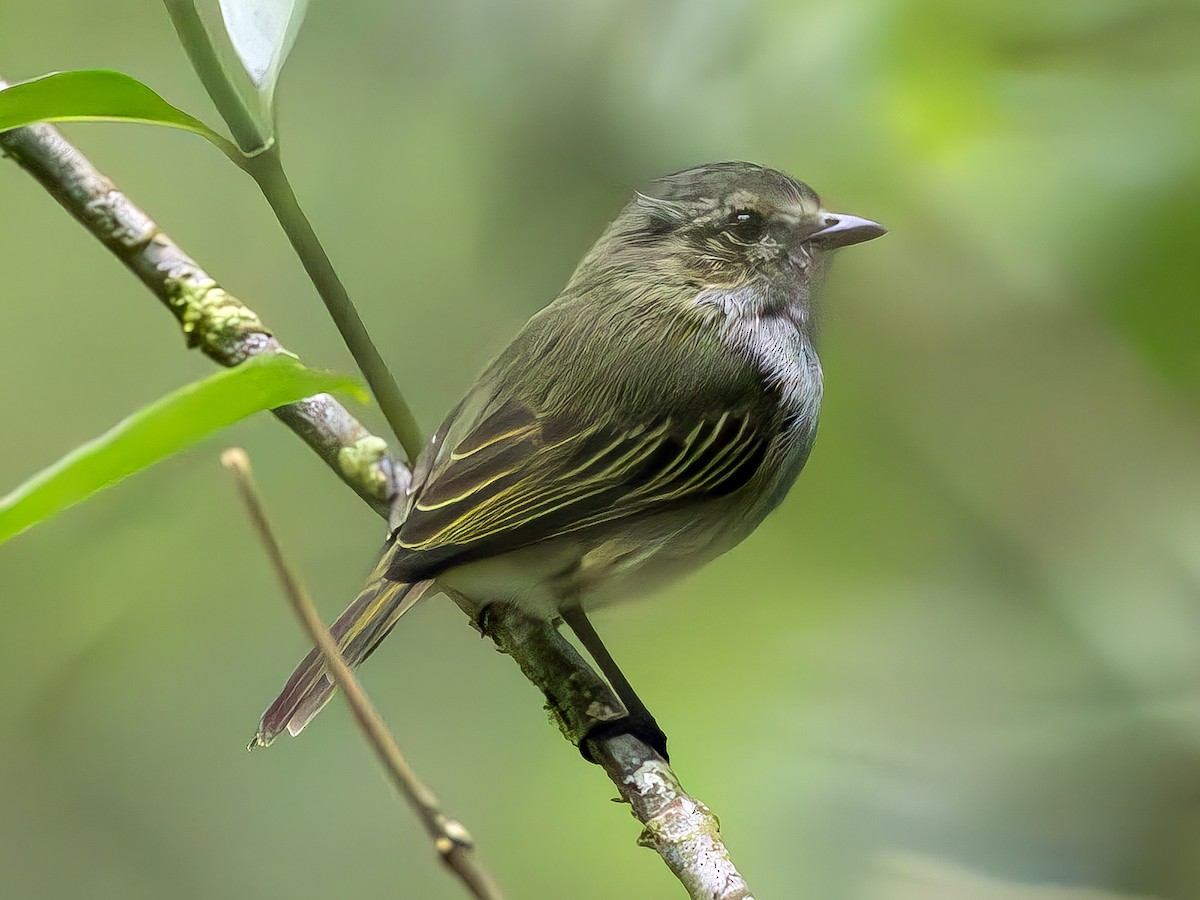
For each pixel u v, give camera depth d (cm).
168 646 1146
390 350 1184
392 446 859
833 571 1083
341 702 1211
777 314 890
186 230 1239
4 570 1107
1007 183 949
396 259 1202
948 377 1076
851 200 974
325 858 1170
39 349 1245
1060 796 927
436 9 1115
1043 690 980
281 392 455
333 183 1205
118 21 1252
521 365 838
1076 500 1062
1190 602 1012
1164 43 938
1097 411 1062
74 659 1123
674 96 992
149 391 1246
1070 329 1040
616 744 703
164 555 1129
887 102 957
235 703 1171
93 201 753
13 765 1151
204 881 1157
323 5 1147
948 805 930
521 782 1147
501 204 1083
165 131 1255
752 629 1073
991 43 945
